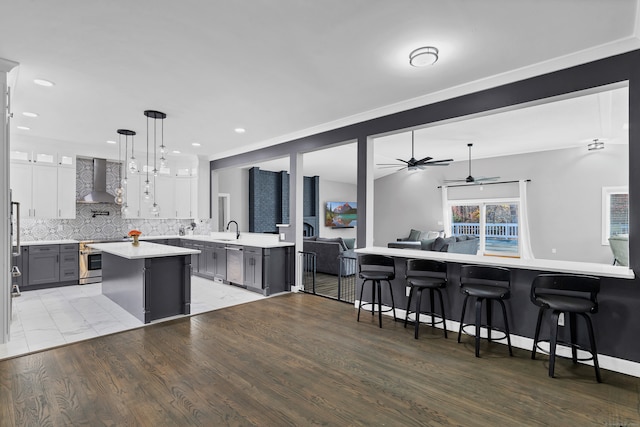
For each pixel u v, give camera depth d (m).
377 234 11.31
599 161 7.20
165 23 2.31
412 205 10.41
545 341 2.90
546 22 2.30
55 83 3.33
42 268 5.48
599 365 2.68
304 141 5.26
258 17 2.24
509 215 8.44
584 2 2.09
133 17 2.24
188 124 4.85
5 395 2.26
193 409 2.11
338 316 4.07
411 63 2.81
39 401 2.19
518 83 3.09
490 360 2.82
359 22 2.31
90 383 2.43
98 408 2.12
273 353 2.97
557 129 5.75
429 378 2.52
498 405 2.16
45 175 5.74
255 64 2.95
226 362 2.79
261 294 5.21
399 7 2.14
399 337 3.36
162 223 7.59
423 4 2.11
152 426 1.94
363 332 3.51
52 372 2.60
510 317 3.14
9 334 3.23
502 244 8.56
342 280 6.46
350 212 12.12
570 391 2.32
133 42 2.57
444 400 2.22
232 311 4.29
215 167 7.36
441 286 3.29
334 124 4.72
